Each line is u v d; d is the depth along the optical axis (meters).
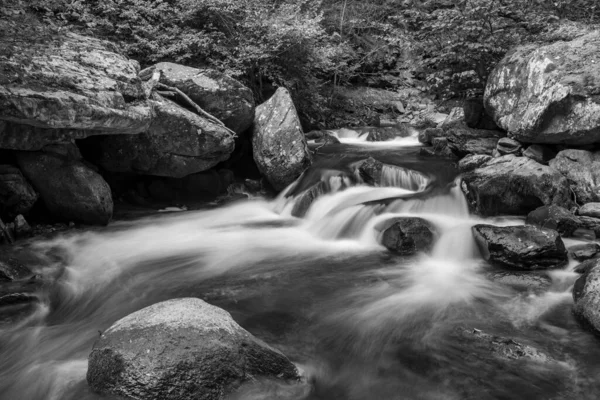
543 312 5.13
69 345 4.64
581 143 7.73
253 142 9.43
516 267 6.08
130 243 7.30
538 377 4.10
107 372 3.64
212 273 6.29
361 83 16.92
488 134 9.74
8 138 6.68
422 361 4.37
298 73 12.73
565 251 6.09
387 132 12.59
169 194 9.12
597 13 10.45
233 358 3.72
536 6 10.01
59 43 6.89
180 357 3.58
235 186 9.73
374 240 7.16
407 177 8.80
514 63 8.69
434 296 5.55
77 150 7.81
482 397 3.89
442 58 9.52
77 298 5.68
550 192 7.30
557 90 7.52
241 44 11.10
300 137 9.12
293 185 9.10
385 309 5.29
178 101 8.67
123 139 8.27
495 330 4.82
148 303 5.53
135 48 10.19
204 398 3.50
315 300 5.52
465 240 6.70
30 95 5.86
